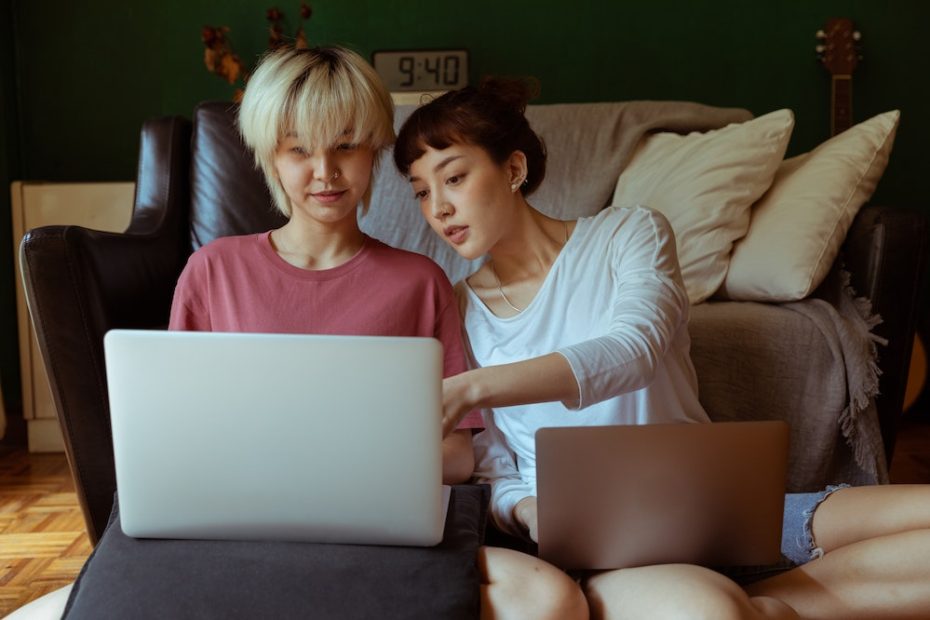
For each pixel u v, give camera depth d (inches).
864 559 49.7
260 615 40.5
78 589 43.2
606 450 44.6
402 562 41.9
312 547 42.3
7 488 108.3
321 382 39.8
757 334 79.0
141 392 40.3
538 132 99.3
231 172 89.0
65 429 65.3
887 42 138.5
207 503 41.6
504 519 54.0
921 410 134.5
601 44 140.4
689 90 140.5
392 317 55.4
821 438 77.9
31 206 124.0
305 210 54.5
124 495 41.8
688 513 45.6
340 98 52.0
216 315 55.5
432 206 55.6
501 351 58.0
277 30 137.9
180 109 143.0
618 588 45.5
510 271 59.1
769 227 87.0
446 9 140.7
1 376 135.4
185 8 141.8
